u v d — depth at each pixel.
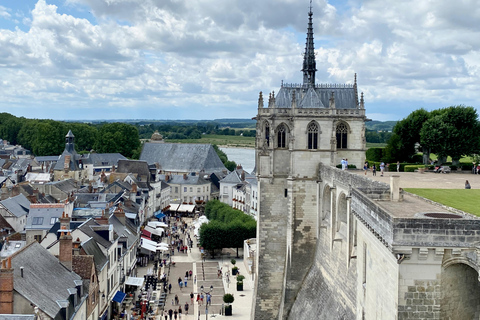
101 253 92.88
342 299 65.00
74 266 79.19
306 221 88.00
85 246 86.94
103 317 89.44
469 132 122.75
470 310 31.48
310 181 87.69
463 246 29.95
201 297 117.12
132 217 146.38
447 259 30.34
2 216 124.88
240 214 182.12
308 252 88.12
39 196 157.50
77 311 69.25
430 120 127.00
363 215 39.09
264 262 92.75
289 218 88.31
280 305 91.06
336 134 90.69
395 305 31.17
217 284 131.12
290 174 88.06
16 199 135.50
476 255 29.28
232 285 130.25
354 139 90.62
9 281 57.19
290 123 88.56
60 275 71.12
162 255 160.00
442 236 30.28
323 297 74.38
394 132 144.25
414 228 30.50
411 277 30.78
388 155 144.12
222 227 155.62
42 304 59.81
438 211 41.53
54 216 118.38
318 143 87.81
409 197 51.91
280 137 91.50
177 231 198.25
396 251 30.41
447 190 67.25
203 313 108.31
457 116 124.31
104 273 91.12
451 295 30.91
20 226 128.12
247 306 113.62
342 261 67.44
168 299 117.56
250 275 139.25
